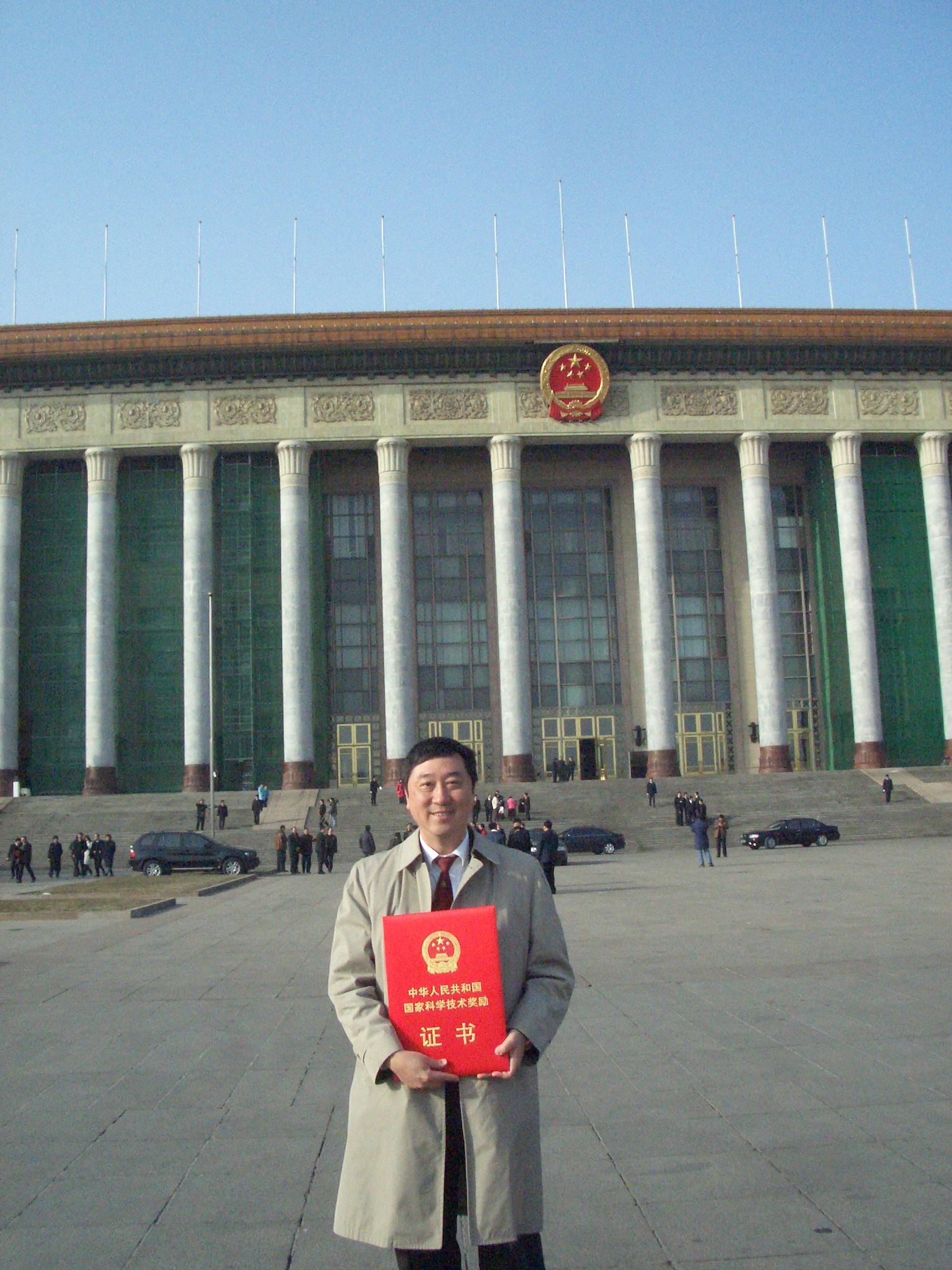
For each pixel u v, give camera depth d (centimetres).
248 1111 781
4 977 1416
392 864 438
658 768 5884
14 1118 773
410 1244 388
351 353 6000
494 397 6094
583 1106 762
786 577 6588
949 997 1104
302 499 6003
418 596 6462
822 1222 549
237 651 6009
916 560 6400
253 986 1322
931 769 5688
